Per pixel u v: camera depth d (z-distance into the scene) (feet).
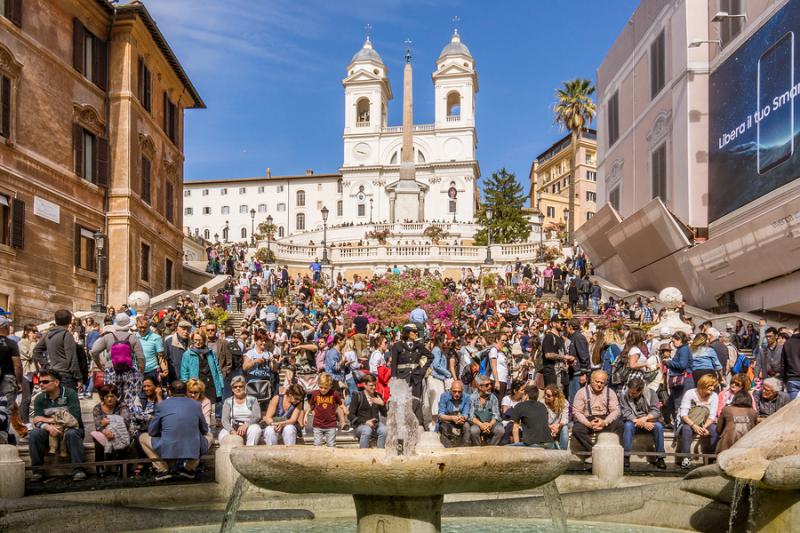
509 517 30.45
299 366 58.85
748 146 84.48
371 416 39.86
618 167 128.06
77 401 35.12
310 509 32.07
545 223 351.87
